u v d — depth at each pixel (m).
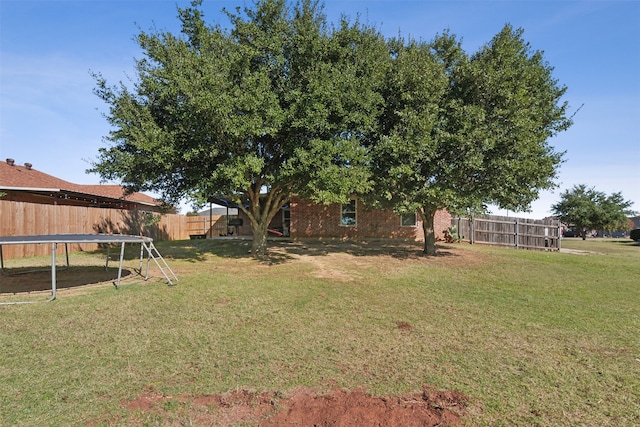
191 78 8.53
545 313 6.17
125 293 6.86
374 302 6.75
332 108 9.48
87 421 2.86
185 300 6.54
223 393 3.34
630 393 3.40
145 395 3.28
